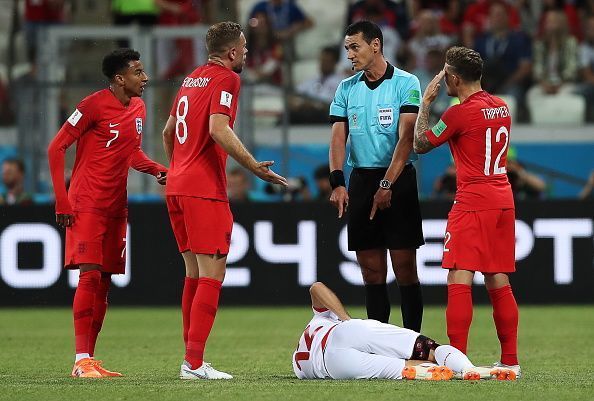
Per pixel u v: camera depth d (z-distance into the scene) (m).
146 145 51.47
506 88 61.25
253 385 23.80
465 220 25.70
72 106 53.12
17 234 49.12
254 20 63.84
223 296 49.44
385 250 29.47
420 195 54.41
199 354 25.64
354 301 49.00
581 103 60.94
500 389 22.77
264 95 53.88
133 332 41.28
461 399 21.52
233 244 49.31
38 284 49.31
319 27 65.44
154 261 49.38
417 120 26.45
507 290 26.19
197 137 25.70
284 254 49.25
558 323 43.41
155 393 22.66
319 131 55.78
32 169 52.75
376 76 28.81
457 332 25.67
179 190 25.75
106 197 27.41
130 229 49.34
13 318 46.50
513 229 26.03
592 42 63.47
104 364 31.34
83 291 27.25
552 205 48.94
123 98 27.53
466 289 25.70
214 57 25.98
